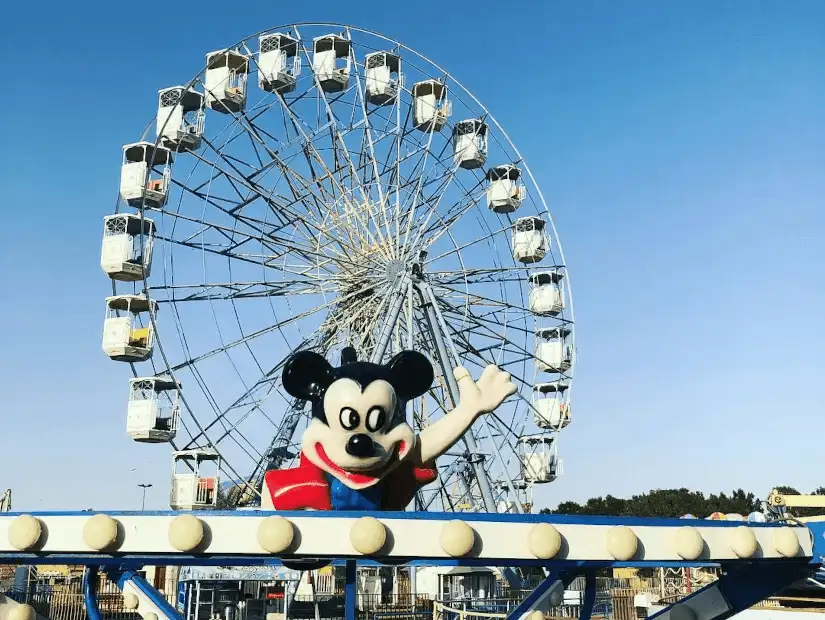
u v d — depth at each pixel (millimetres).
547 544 6562
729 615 8578
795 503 22516
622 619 26203
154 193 31000
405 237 30250
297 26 30656
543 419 33344
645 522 7164
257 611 28141
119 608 25984
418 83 35000
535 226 35250
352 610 7160
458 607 26000
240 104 32438
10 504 33594
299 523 6355
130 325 30859
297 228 30109
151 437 30109
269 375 28781
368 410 8383
